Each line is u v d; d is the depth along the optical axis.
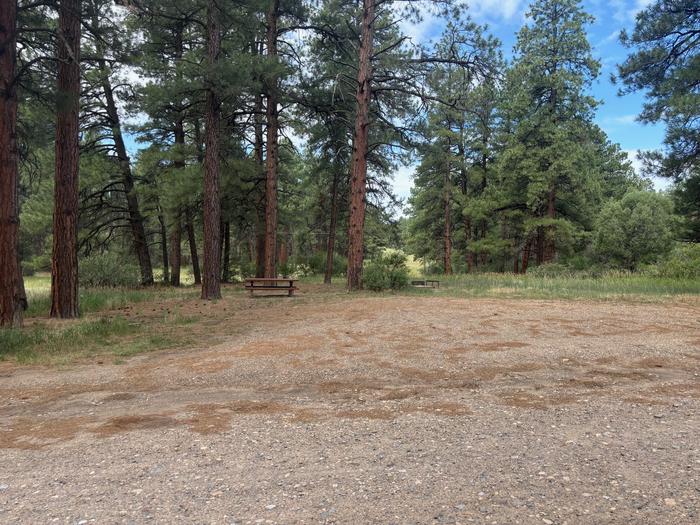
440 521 2.47
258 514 2.58
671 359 6.08
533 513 2.53
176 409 4.58
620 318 9.45
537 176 26.38
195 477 3.08
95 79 18.31
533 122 26.77
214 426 4.07
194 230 26.86
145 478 3.08
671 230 25.75
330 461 3.29
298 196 29.84
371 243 41.69
